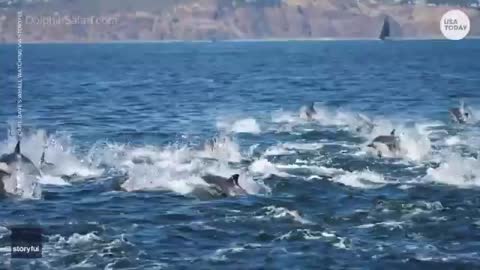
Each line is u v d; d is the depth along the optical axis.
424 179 100.81
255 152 120.44
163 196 92.94
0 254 71.25
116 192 95.25
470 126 154.12
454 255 71.44
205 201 90.50
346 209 86.62
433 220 82.06
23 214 85.56
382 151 117.44
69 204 89.81
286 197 92.00
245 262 69.88
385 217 83.38
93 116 180.00
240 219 82.69
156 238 76.62
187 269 68.00
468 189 95.44
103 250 72.56
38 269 67.50
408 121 162.38
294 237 76.69
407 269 68.00
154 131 150.38
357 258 70.75
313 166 108.31
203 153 116.56
